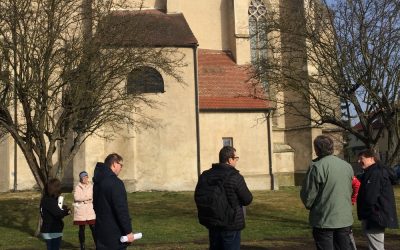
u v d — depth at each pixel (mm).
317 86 16969
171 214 19672
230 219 7199
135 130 26422
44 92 14828
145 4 30500
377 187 8758
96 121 17672
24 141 15812
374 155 9055
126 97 16938
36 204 22734
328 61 15461
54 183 10133
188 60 27188
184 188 26859
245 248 12289
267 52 30406
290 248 12250
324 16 16219
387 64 14312
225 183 7203
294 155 31484
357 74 14867
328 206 7105
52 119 16359
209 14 31891
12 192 28031
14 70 14523
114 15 17047
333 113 15883
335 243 7281
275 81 16672
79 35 16234
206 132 28359
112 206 6820
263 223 17422
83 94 15336
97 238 6863
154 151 26812
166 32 27453
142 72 18469
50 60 15039
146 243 13578
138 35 17297
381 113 14547
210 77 30000
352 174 7336
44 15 15031
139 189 26609
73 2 16250
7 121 15250
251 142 29000
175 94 27094
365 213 8867
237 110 28812
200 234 15312
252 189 28625
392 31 14547
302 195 7309
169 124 26969
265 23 20359
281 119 31906
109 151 26406
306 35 16125
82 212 12609
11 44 14469
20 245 13984
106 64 15602
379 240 8828
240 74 30547
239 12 31219
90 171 25938
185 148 27031
